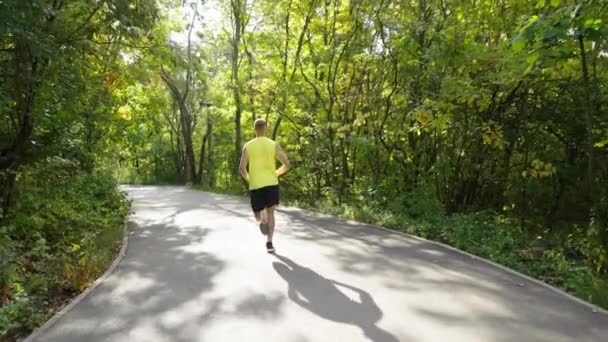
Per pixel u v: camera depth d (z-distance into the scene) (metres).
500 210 13.81
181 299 5.39
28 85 8.77
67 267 6.21
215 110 27.03
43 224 8.63
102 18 9.95
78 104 11.05
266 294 5.55
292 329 4.50
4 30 7.34
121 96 17.27
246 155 7.76
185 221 11.68
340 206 13.80
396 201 12.43
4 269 5.54
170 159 46.06
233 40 23.62
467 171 12.71
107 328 4.57
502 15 11.32
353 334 4.37
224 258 7.39
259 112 21.61
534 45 6.57
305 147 18.05
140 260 7.31
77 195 11.50
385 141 14.32
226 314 4.91
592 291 5.42
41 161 9.45
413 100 12.99
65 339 4.33
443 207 12.14
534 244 8.77
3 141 9.34
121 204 13.24
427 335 4.34
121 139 18.89
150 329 4.54
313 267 6.80
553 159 13.34
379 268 6.73
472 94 10.43
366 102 14.80
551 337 4.29
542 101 12.06
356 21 14.36
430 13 12.79
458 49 10.70
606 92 10.96
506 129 12.08
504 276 6.32
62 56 8.98
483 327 4.52
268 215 7.86
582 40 6.47
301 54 17.94
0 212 8.16
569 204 13.14
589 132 7.18
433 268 6.74
